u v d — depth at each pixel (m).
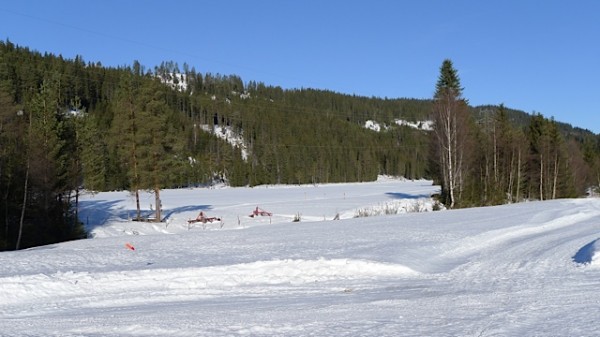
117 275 13.21
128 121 40.72
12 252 18.83
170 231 37.47
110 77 145.12
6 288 11.54
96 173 51.12
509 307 9.00
